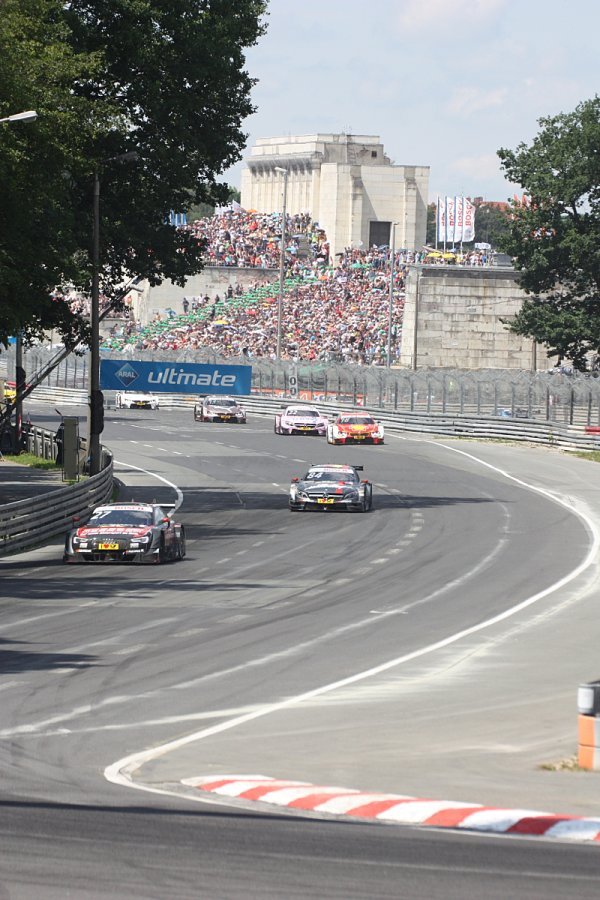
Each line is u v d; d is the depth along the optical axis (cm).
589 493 10894
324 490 9619
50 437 14025
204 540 8031
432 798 2506
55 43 8750
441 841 2162
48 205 8750
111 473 10438
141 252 11100
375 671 4128
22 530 7625
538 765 2812
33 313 9094
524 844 2147
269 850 2095
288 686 3888
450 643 4672
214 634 4822
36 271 8744
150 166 10725
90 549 6906
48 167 8562
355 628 4984
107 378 17038
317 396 19938
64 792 2564
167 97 10494
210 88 10694
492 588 6106
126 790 2591
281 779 2691
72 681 3938
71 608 5409
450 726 3281
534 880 1928
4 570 6681
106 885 1897
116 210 10850
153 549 6931
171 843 2138
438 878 1938
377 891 1872
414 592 5969
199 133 10944
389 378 18262
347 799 2456
